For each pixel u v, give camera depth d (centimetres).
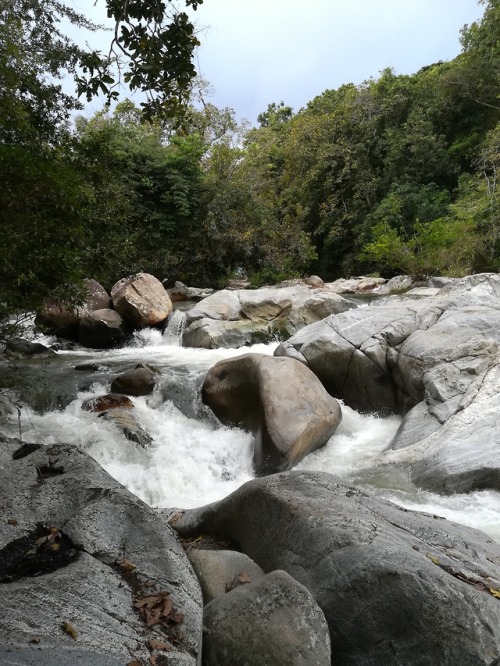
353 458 694
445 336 819
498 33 2445
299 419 664
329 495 333
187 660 193
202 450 708
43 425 719
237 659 225
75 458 325
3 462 318
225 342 1227
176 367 990
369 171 2803
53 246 498
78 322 1266
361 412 881
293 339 971
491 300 999
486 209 1997
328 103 3372
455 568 286
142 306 1316
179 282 2005
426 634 242
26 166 446
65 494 287
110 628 200
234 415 762
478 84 2497
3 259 443
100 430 703
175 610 220
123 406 789
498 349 766
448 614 242
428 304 983
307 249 2445
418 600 245
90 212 646
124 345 1280
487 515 520
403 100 2753
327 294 1356
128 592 228
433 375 750
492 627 246
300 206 2855
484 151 2211
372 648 248
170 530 277
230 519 353
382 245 2033
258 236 2278
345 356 881
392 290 1920
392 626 247
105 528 265
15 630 184
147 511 280
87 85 504
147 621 211
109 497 284
